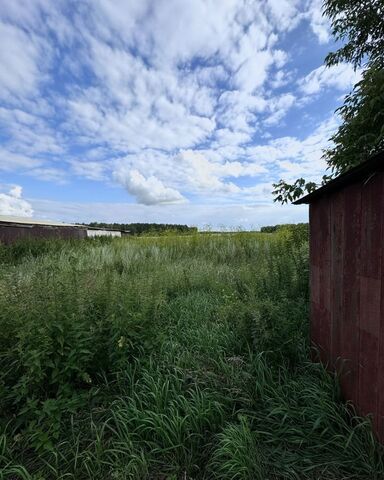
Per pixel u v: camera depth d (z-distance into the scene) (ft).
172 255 28.76
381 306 4.60
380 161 4.31
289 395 6.47
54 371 6.42
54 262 20.76
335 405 5.85
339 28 11.09
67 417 6.41
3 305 7.70
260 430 5.86
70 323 7.04
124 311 8.09
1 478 5.07
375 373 4.83
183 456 5.49
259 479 4.78
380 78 8.34
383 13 9.97
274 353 7.47
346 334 5.89
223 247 29.86
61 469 5.34
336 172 11.60
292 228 21.21
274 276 12.04
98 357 7.62
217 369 7.66
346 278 5.84
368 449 4.89
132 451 5.45
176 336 9.81
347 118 10.64
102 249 29.30
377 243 4.67
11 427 6.21
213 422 6.05
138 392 6.94
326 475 4.79
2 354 6.86
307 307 10.01
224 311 10.07
